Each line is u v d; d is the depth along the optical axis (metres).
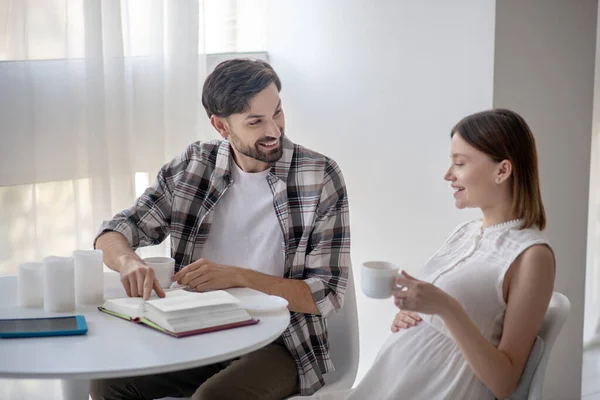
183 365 1.30
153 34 2.57
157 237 2.08
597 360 3.19
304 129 2.86
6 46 2.29
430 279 1.68
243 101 1.89
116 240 1.93
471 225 1.76
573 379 2.54
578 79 2.39
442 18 2.31
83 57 2.41
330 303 1.92
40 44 2.34
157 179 2.09
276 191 2.00
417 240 2.48
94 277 1.63
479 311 1.57
